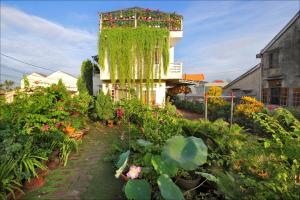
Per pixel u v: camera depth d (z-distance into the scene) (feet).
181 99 71.36
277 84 47.73
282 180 8.02
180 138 8.38
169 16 44.62
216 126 17.66
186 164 7.18
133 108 30.81
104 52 42.70
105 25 44.09
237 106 31.63
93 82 58.23
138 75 42.57
